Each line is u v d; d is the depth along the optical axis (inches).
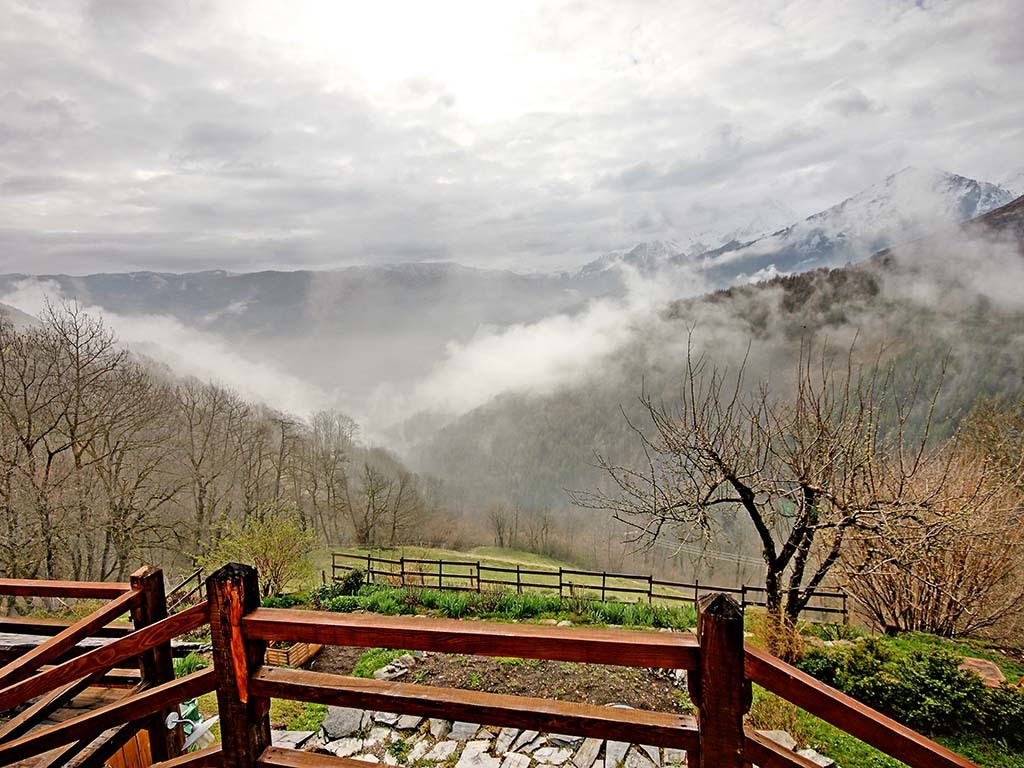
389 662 355.6
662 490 370.0
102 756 125.4
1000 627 438.3
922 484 402.0
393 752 238.7
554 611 474.0
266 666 95.9
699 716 76.9
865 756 231.9
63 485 759.1
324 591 551.5
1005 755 249.1
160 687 97.3
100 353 802.8
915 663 291.6
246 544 577.3
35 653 100.4
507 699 86.3
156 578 129.2
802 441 341.4
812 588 354.3
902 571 333.7
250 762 94.2
